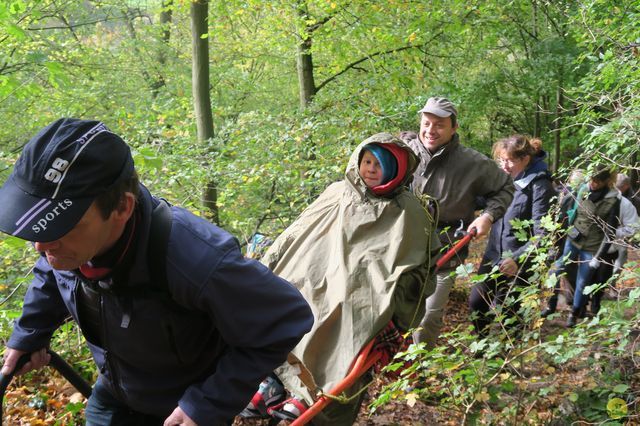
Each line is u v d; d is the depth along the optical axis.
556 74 12.58
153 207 1.71
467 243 4.39
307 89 11.62
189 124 8.48
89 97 12.88
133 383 1.95
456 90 12.05
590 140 4.98
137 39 15.67
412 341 3.51
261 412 3.05
